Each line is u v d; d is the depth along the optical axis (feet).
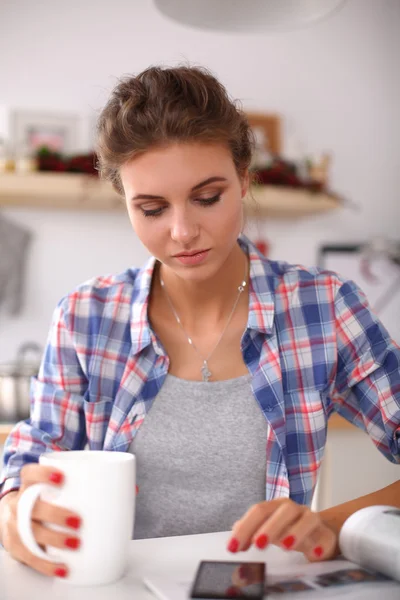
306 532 2.52
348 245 11.31
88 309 4.01
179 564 2.64
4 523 2.78
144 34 10.67
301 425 3.86
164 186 3.12
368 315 3.99
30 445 3.74
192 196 3.18
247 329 3.83
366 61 11.52
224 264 3.82
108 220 10.54
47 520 2.40
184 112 3.08
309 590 2.30
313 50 11.31
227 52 10.98
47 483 2.39
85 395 3.93
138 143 3.08
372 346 3.92
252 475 3.72
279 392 3.78
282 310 3.98
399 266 11.36
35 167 9.59
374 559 2.45
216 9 4.87
